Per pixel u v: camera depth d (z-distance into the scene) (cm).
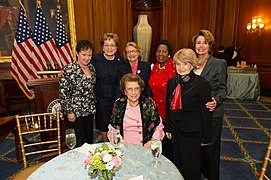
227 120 512
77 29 606
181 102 216
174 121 221
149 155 185
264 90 804
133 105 231
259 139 412
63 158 182
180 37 789
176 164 234
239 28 852
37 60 446
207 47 229
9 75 534
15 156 357
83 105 285
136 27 666
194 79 213
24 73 430
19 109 575
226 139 413
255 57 820
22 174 209
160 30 747
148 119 229
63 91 274
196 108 217
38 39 455
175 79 222
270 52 778
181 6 764
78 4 596
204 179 271
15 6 540
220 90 235
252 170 313
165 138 282
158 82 283
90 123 306
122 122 232
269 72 786
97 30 632
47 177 157
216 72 234
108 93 314
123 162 174
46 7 562
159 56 283
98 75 309
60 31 514
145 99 234
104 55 311
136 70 310
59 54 510
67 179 155
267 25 773
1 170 318
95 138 423
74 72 274
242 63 725
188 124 218
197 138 221
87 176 158
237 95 696
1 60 543
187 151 223
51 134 323
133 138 231
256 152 363
